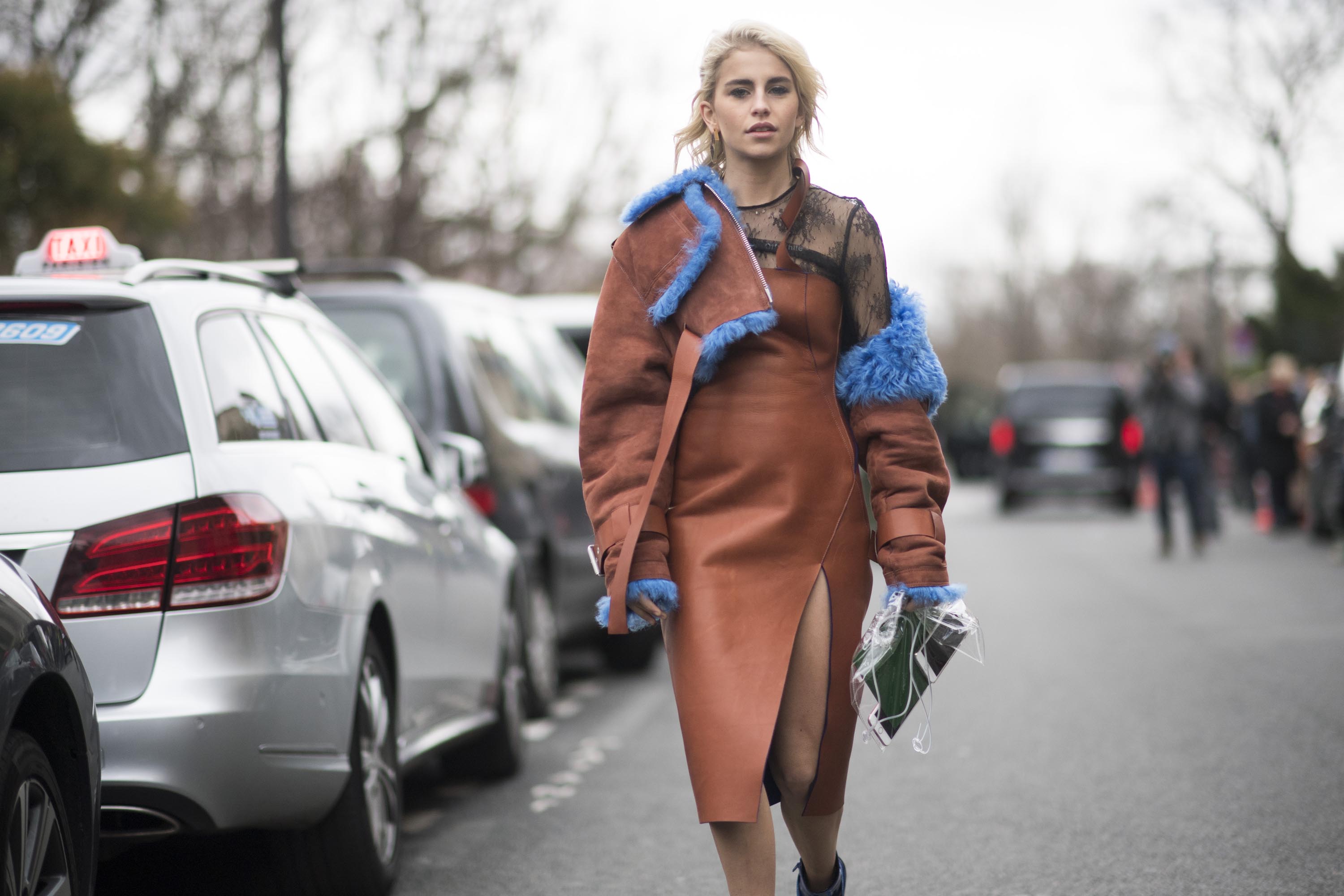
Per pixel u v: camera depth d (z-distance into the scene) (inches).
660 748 341.7
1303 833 243.3
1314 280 1635.1
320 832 213.2
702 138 159.3
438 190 1122.7
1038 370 2938.0
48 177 787.4
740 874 150.9
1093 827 251.9
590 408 152.8
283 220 684.7
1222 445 1349.7
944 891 218.4
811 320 151.1
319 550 211.2
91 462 194.2
